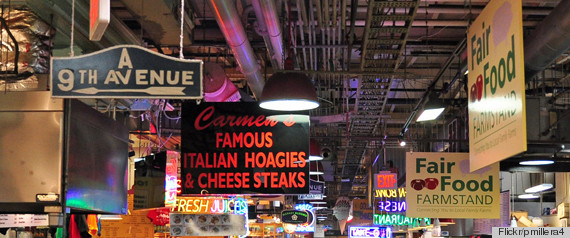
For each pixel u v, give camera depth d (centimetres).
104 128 589
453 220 1856
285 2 934
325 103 1805
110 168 608
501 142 554
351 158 2738
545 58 830
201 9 1120
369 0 835
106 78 435
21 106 495
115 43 739
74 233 612
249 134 816
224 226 1084
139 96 434
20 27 595
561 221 1372
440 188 1200
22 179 489
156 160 901
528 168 1187
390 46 1148
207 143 819
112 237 1185
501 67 554
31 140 493
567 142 968
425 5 1073
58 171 489
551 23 768
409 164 1208
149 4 707
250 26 1145
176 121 1134
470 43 677
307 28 1102
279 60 1119
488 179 1197
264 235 2138
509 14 532
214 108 826
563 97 1423
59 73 434
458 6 1132
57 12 590
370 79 1294
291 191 802
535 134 970
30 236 572
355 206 2625
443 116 2022
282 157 810
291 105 747
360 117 1683
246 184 807
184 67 436
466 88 1406
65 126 495
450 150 1873
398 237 2959
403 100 1920
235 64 1442
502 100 552
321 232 3666
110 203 608
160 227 1187
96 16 354
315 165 1836
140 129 1046
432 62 1550
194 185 812
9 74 583
